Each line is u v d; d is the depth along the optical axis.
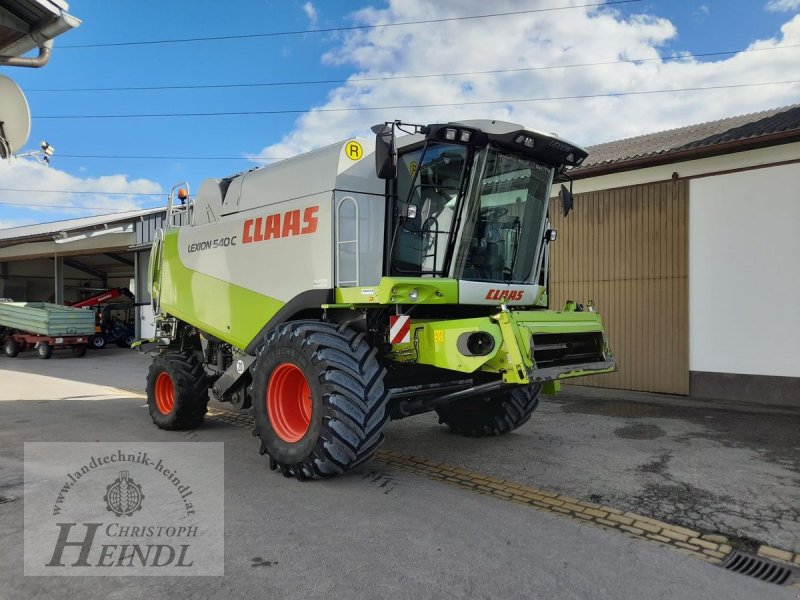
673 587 2.94
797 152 7.56
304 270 4.94
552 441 5.89
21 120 4.73
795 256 7.62
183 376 6.50
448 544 3.40
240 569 3.07
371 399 4.30
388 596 2.80
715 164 8.23
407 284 4.32
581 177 9.55
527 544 3.42
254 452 5.59
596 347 5.09
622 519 3.84
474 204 4.82
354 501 4.12
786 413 7.23
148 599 2.77
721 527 3.71
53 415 7.69
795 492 4.34
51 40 4.60
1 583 2.94
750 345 8.01
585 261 9.68
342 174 4.74
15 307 18.62
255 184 5.61
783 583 3.00
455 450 5.55
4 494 4.29
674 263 8.66
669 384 8.73
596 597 2.82
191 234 6.61
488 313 5.18
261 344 5.43
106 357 18.00
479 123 4.68
